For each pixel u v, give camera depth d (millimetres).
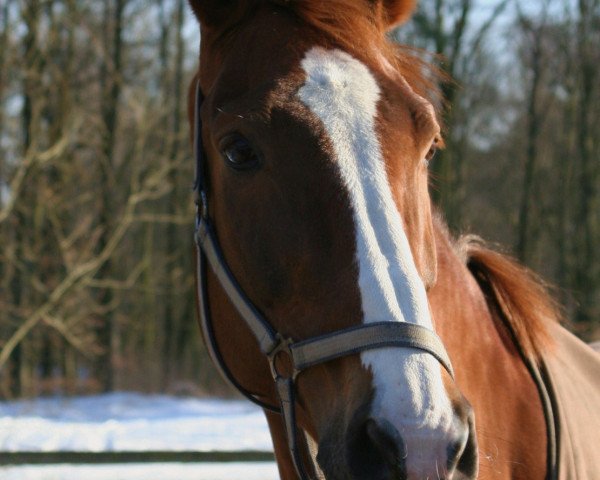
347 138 2395
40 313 15297
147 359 24625
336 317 2279
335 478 2203
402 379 2098
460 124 24031
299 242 2385
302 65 2541
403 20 3070
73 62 18781
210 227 2855
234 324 2822
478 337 2984
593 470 3016
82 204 19047
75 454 7086
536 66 24453
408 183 2416
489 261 3240
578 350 3535
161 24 23297
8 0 16578
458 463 2146
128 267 24188
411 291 2221
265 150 2443
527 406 2955
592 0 23656
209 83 2891
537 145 26375
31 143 15211
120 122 20016
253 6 2824
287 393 2545
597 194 24250
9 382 19516
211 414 14445
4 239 16047
